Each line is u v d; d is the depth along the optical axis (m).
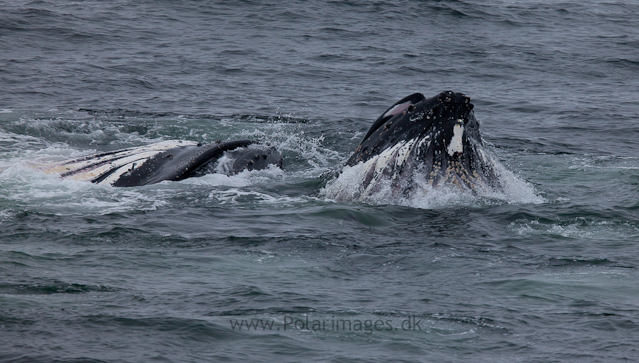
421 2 159.12
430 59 115.38
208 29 130.25
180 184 49.28
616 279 31.06
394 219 40.44
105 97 84.75
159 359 22.27
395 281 30.59
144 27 129.25
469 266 32.88
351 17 144.50
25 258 32.34
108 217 40.69
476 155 44.06
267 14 143.25
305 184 49.56
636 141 71.19
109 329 24.33
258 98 87.56
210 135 70.12
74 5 142.88
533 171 57.00
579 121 79.88
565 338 24.58
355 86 96.56
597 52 125.38
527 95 94.50
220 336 24.16
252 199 45.81
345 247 35.56
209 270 31.53
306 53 115.88
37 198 44.62
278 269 31.95
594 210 43.62
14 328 24.06
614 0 182.88
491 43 129.75
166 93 88.56
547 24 150.25
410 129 43.53
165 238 36.72
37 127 68.88
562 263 33.53
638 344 24.02
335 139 68.94
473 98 91.56
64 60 103.88
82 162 53.28
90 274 30.38
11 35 116.88
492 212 41.94
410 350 23.47
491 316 26.52
